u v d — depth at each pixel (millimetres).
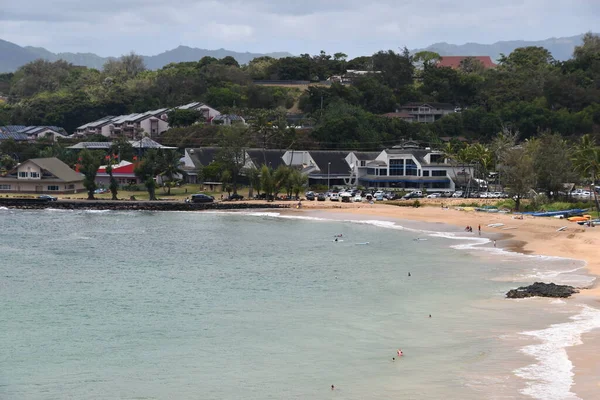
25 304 68125
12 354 52500
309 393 43750
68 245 106250
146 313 64312
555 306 63188
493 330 55969
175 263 90562
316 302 67562
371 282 76312
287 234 116812
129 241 110250
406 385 44469
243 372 47875
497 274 79062
